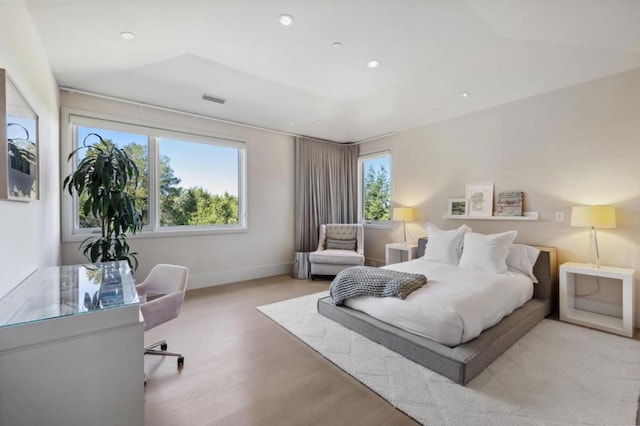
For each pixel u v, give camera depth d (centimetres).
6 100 139
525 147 356
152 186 384
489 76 324
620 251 289
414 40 267
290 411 166
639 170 279
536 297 315
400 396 176
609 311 298
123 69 295
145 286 239
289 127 491
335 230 531
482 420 156
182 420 158
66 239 319
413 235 486
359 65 313
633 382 188
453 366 188
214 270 438
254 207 482
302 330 270
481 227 399
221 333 268
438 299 224
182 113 404
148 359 221
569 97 321
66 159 318
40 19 200
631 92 283
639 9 200
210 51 282
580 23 225
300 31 251
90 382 115
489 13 222
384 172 548
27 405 105
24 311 116
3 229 142
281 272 517
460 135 421
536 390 180
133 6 196
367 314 264
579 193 315
